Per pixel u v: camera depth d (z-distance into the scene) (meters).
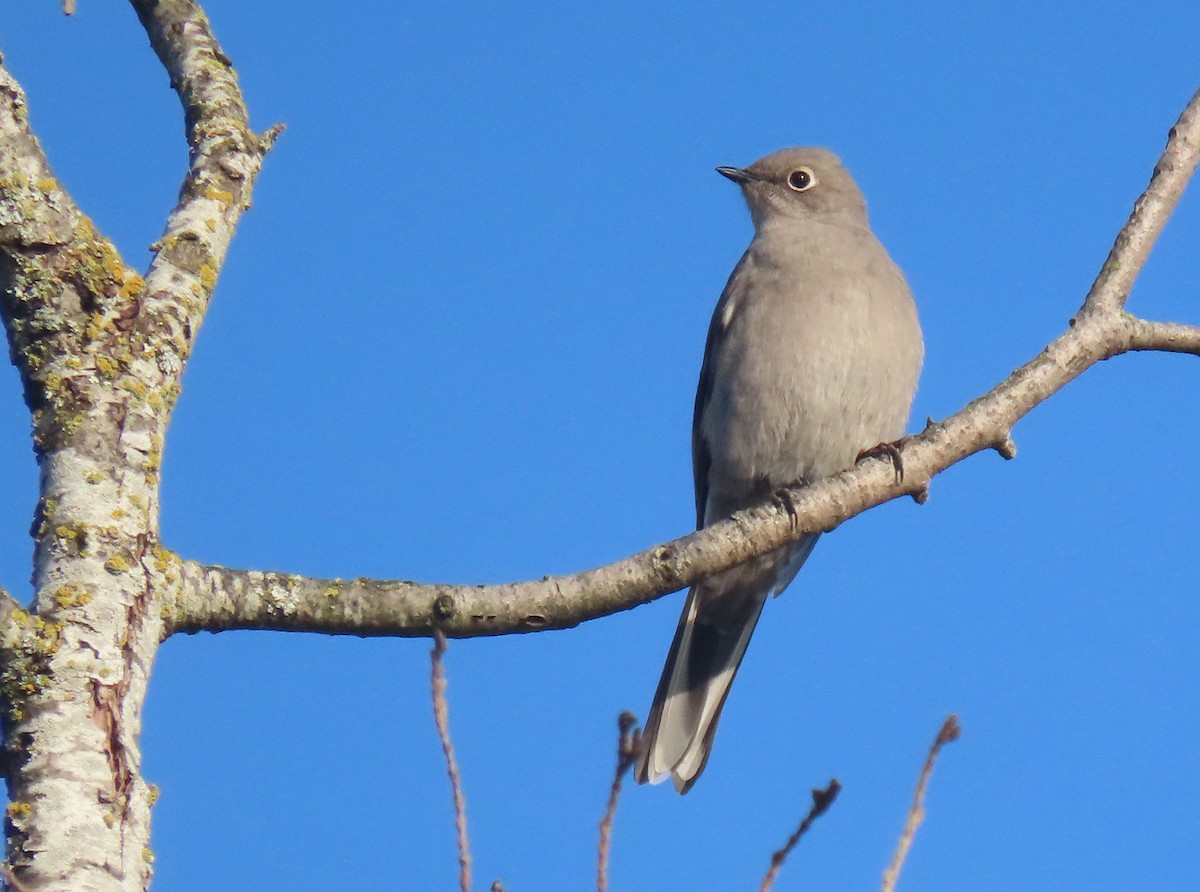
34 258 8.51
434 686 6.97
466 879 6.56
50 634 7.35
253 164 10.20
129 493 8.11
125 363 8.51
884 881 7.07
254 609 8.68
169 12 10.91
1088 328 10.98
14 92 8.78
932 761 7.40
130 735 7.33
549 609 9.20
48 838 6.73
